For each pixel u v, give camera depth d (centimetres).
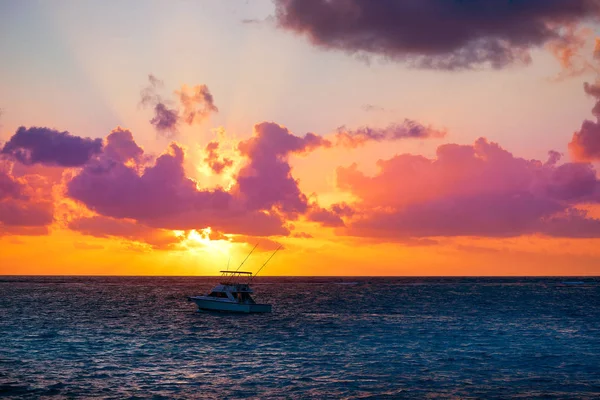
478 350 5431
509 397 3672
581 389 3872
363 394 3741
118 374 4288
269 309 8956
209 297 9256
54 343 5847
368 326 7562
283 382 4069
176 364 4703
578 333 6775
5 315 9100
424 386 3950
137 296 15475
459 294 16988
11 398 3584
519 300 13700
